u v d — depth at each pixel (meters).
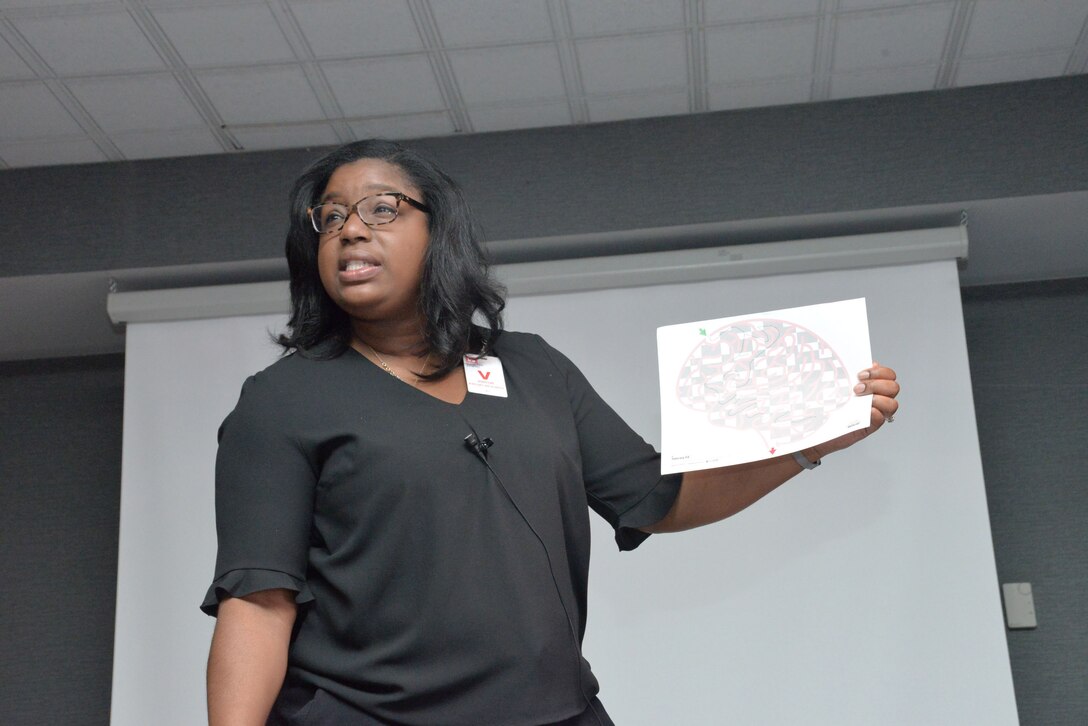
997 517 3.47
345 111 3.31
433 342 1.15
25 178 3.50
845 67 3.20
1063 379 3.58
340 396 1.09
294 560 1.03
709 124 3.39
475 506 1.04
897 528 3.08
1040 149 3.22
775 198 3.30
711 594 3.08
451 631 1.00
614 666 3.04
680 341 1.24
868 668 2.99
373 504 1.03
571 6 2.91
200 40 2.98
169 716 3.10
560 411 1.20
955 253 3.23
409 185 1.21
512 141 3.43
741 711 2.99
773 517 3.13
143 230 3.44
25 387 3.93
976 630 2.99
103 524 3.78
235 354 3.38
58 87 3.15
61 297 3.55
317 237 1.22
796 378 1.19
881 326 3.24
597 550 3.13
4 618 3.69
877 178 3.28
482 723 0.99
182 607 3.19
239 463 1.06
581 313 3.32
